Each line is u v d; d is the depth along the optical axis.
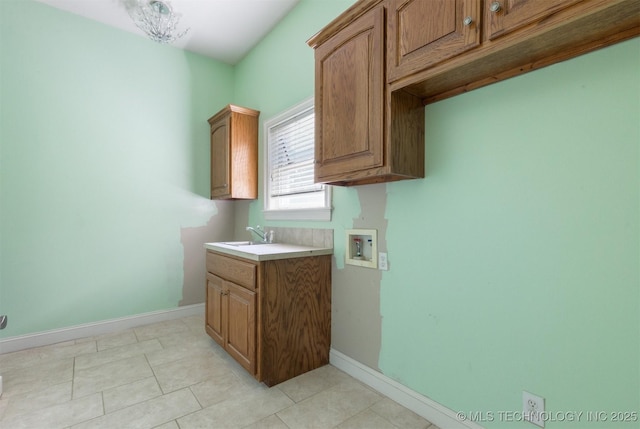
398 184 1.76
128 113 2.97
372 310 1.92
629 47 1.01
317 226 2.35
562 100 1.16
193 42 3.14
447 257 1.53
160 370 2.11
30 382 1.95
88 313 2.77
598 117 1.08
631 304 1.02
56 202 2.63
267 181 2.99
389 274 1.81
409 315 1.71
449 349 1.52
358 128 1.59
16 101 2.46
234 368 2.14
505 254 1.32
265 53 3.01
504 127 1.32
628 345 1.03
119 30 2.92
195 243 3.36
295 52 2.59
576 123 1.13
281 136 2.85
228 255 2.29
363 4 1.54
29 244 2.52
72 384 1.93
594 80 1.09
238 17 2.74
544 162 1.21
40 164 2.56
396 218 1.77
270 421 1.59
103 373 2.07
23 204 2.49
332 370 2.12
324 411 1.67
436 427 1.55
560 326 1.18
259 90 3.11
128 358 2.30
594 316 1.10
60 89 2.64
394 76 1.41
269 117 2.96
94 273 2.80
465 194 1.46
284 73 2.73
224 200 3.56
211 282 2.56
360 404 1.74
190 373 2.07
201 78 3.40
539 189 1.22
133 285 3.00
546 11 0.96
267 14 2.70
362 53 1.57
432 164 1.59
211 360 2.27
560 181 1.17
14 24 2.45
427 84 1.42
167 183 3.19
